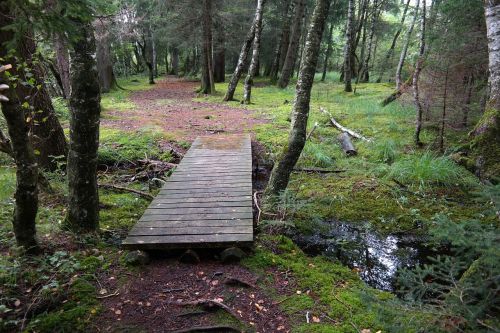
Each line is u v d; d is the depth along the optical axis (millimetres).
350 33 16406
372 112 11391
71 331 2924
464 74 7473
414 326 2271
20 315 3018
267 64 29266
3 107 2881
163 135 9398
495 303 2180
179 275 3746
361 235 5277
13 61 3988
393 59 19641
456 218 5469
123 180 6871
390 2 23391
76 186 4109
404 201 6031
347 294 3561
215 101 15992
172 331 2965
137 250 3953
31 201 3393
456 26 8344
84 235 4219
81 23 3375
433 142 8078
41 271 3512
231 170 6566
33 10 2467
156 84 26344
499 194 2418
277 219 5008
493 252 2061
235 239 4008
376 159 7711
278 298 3449
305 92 5152
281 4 23484
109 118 11445
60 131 6125
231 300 3377
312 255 4695
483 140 6582
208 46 17984
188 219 4555
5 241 3852
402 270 2742
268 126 10555
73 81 3682
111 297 3354
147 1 23406
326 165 7695
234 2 20406
